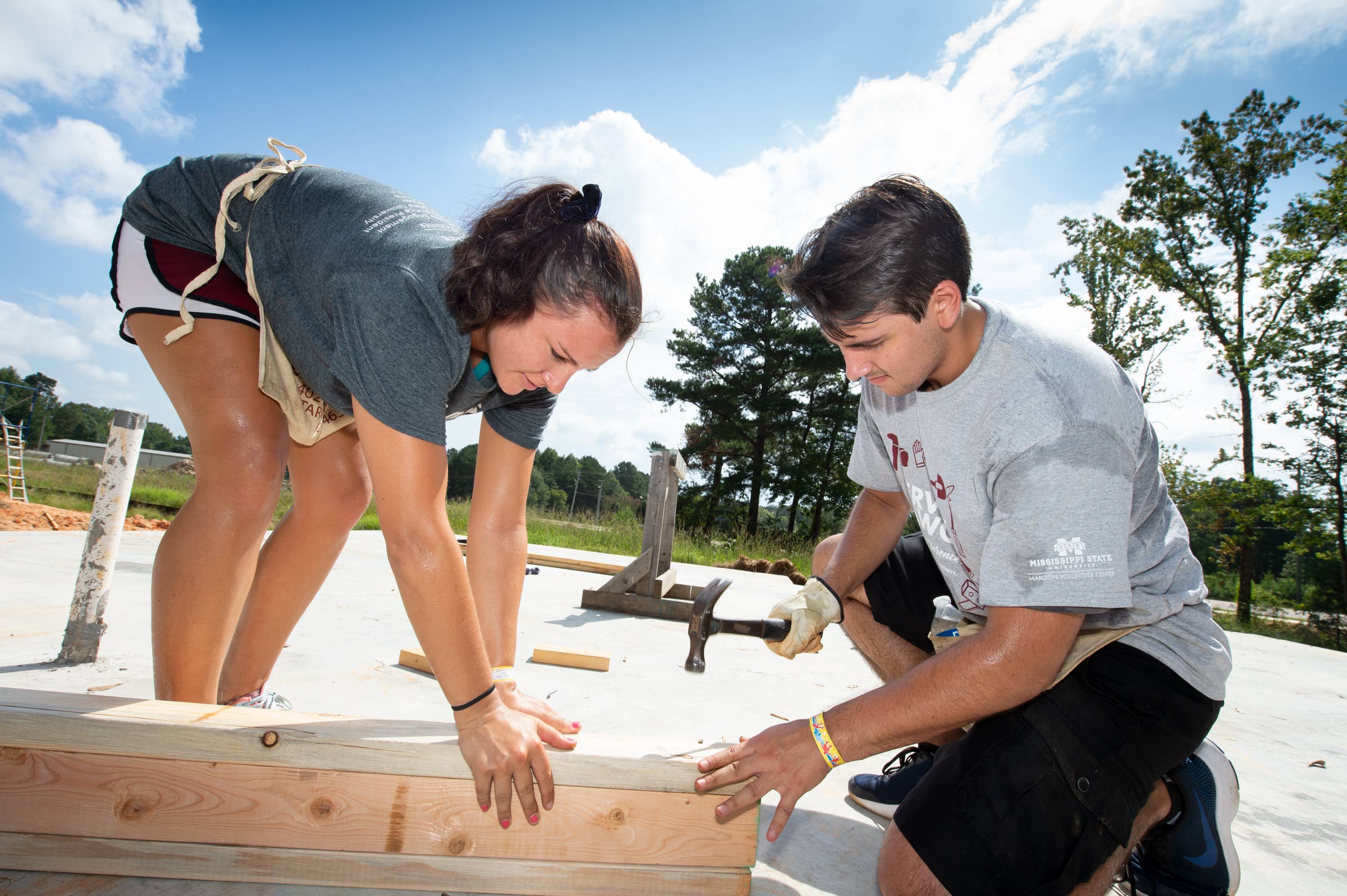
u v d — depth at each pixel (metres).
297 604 1.76
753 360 31.91
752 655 3.33
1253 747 2.79
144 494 17.31
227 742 1.15
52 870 1.15
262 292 1.40
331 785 1.18
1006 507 1.26
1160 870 1.45
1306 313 17.66
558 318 1.15
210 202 1.44
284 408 1.49
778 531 14.55
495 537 1.63
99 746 1.13
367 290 1.18
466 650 1.18
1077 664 1.33
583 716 2.21
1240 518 18.25
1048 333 1.33
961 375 1.34
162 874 1.16
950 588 1.69
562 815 1.23
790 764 1.25
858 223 1.19
